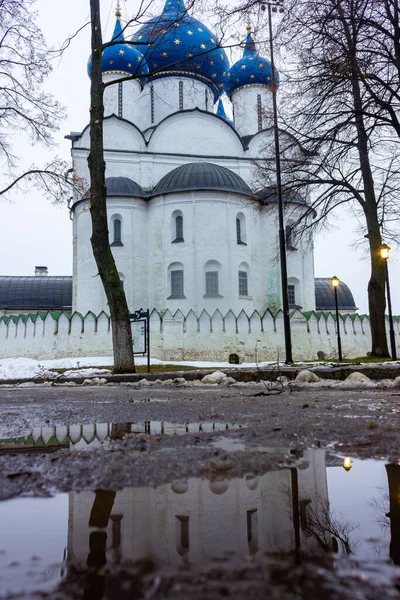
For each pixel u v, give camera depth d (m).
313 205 20.09
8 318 28.89
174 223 33.00
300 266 35.00
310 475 1.64
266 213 35.03
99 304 31.22
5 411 4.76
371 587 0.74
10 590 0.74
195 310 31.09
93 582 0.77
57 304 48.81
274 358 28.16
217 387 8.55
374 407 4.18
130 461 1.95
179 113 38.84
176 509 1.26
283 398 5.42
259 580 0.78
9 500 1.39
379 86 15.46
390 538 0.99
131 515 1.21
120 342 12.94
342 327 30.06
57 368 22.83
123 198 33.28
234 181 33.88
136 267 32.81
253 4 12.74
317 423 3.08
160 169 37.34
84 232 32.28
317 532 1.03
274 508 1.24
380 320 18.95
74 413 4.34
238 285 32.16
